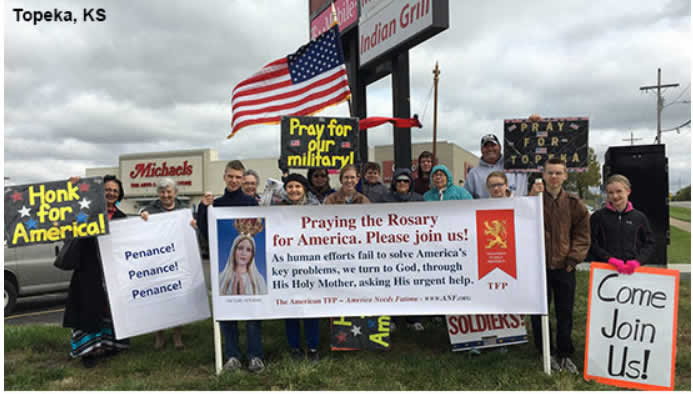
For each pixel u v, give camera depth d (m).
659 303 4.04
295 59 6.55
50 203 4.32
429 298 4.38
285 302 4.42
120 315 4.62
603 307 4.17
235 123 6.88
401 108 9.93
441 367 4.42
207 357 4.86
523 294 4.28
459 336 4.77
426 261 4.39
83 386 4.23
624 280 4.14
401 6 9.41
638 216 4.38
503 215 4.32
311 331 4.60
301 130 5.21
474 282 4.35
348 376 4.29
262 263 4.42
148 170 33.69
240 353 4.60
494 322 4.74
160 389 4.07
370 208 4.42
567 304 4.33
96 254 4.64
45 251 8.09
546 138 4.95
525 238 4.29
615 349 4.10
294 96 6.54
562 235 4.29
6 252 7.77
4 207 4.27
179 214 4.89
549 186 4.36
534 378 4.14
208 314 4.95
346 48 12.48
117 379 4.39
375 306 4.40
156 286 4.77
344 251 4.43
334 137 5.28
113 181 4.88
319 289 4.43
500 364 4.38
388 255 4.41
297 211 4.44
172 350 5.11
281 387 4.09
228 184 4.81
